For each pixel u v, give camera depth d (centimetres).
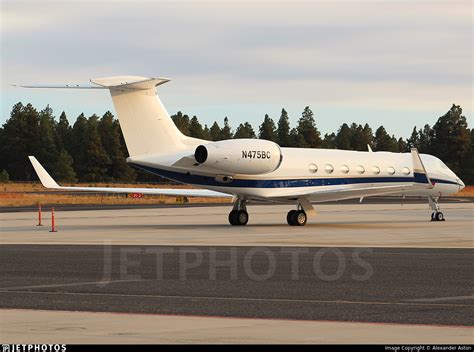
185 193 5531
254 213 7544
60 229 5209
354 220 6322
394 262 3102
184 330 1673
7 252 3553
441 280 2545
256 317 1852
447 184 6253
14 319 1812
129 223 5925
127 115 5150
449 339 1570
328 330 1672
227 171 5306
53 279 2589
